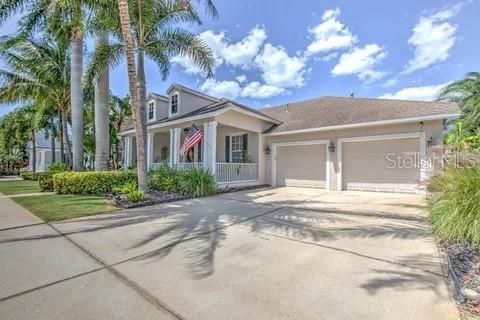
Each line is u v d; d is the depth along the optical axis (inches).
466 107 776.3
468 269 151.1
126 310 113.6
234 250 184.5
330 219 270.5
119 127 1023.6
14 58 665.6
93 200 376.2
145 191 378.6
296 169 592.1
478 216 181.3
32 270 152.6
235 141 677.9
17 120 1068.5
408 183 455.5
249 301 120.4
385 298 122.0
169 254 177.6
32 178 861.2
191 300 121.5
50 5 456.4
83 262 164.4
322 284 135.6
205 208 330.6
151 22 412.2
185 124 577.6
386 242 198.7
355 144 512.4
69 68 681.0
